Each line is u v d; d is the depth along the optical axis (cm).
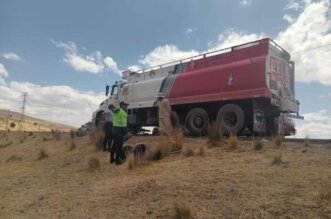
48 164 1202
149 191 653
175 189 637
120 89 1905
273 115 1359
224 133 1298
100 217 564
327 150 832
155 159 939
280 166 695
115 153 1081
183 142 1098
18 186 912
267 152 852
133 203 609
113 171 902
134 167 885
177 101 1495
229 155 864
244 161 781
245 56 1303
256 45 1277
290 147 902
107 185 765
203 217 498
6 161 1471
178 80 1512
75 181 872
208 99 1370
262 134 1302
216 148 980
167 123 1255
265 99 1262
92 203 648
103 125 1430
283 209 483
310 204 486
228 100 1316
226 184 619
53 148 1603
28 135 2548
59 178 941
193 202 561
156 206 573
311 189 539
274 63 1274
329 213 453
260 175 645
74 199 698
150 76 1734
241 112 1262
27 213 648
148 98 1683
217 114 1342
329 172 614
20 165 1290
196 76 1438
